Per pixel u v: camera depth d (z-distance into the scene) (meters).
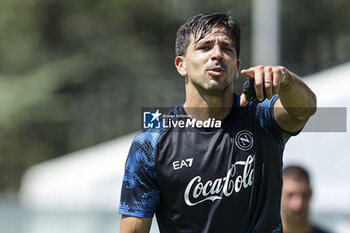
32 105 91.75
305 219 20.91
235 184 12.45
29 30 102.12
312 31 103.38
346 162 32.28
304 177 20.78
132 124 94.25
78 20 102.81
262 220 12.44
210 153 12.55
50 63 95.69
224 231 12.43
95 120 95.38
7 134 93.19
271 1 53.75
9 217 37.25
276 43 53.72
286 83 11.98
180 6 102.62
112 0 101.75
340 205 31.67
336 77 33.66
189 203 12.54
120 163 36.50
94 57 96.50
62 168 37.69
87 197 36.09
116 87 95.50
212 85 12.48
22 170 96.44
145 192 12.89
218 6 99.00
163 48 103.06
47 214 36.50
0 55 98.94
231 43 12.68
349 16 103.94
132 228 12.95
